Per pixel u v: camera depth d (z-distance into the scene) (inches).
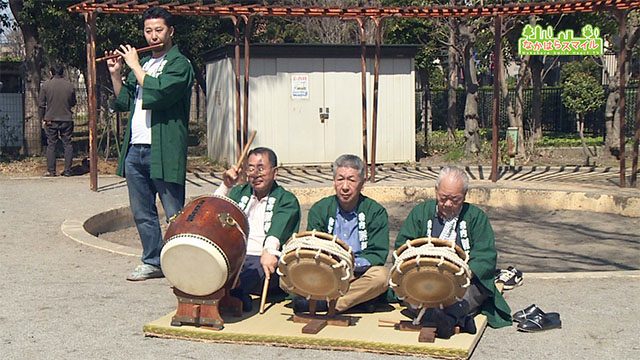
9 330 224.1
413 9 550.3
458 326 212.4
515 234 445.1
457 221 221.8
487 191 543.5
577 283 279.1
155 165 271.0
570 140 889.5
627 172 634.8
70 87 602.5
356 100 707.4
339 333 211.2
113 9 505.7
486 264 217.8
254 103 687.1
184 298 216.7
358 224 230.7
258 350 206.7
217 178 614.2
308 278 207.6
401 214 516.1
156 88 260.2
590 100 764.6
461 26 767.7
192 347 209.2
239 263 215.0
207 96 764.0
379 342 203.0
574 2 511.2
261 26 1133.7
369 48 703.1
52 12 723.4
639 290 269.6
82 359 200.2
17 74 948.6
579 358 201.3
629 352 206.2
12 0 727.1
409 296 205.5
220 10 531.2
